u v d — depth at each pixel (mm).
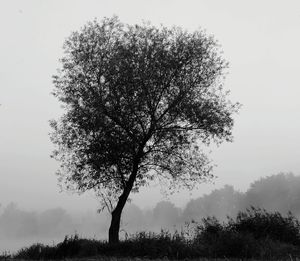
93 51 24047
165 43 24703
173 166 25125
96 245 17469
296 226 18312
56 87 24344
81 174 24188
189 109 23531
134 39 24438
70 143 23859
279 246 15727
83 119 23266
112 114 23562
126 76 23156
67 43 24531
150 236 17469
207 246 15984
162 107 24594
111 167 24688
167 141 25047
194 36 25125
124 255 15938
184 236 17250
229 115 24844
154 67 23688
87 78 23875
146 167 25234
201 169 25188
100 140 23484
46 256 16953
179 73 24125
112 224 23125
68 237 18125
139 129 24156
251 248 15133
